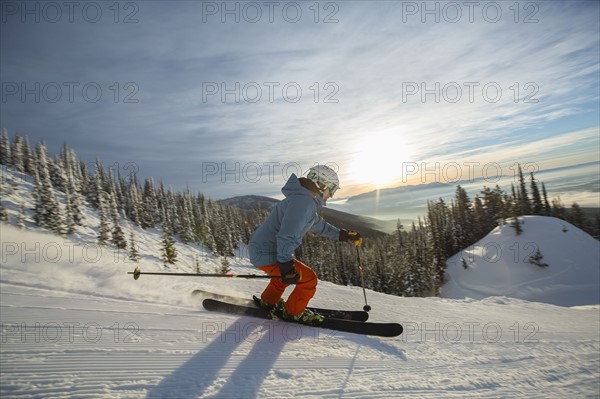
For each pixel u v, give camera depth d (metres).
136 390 1.80
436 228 70.25
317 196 3.39
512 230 73.19
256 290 6.42
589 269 59.38
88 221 42.56
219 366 2.27
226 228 58.88
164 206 62.06
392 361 2.96
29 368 1.85
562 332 5.70
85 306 3.09
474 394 2.53
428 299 9.46
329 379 2.35
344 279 57.78
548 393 2.77
